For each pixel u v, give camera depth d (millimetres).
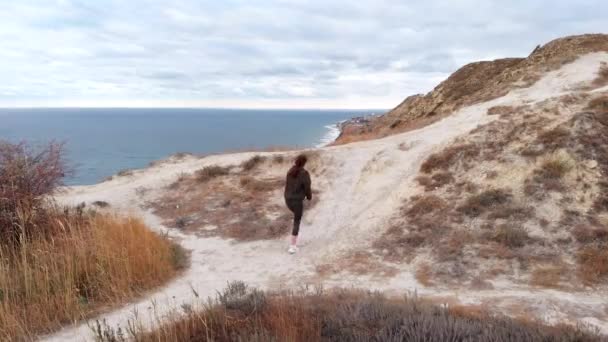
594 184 10484
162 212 14086
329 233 11266
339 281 8375
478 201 10812
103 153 82750
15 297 6672
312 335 4672
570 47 25672
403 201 12109
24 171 9625
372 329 4855
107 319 6434
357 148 16984
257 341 4438
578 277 7828
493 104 20219
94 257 8078
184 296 7492
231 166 17297
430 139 16000
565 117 13695
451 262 8734
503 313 6445
